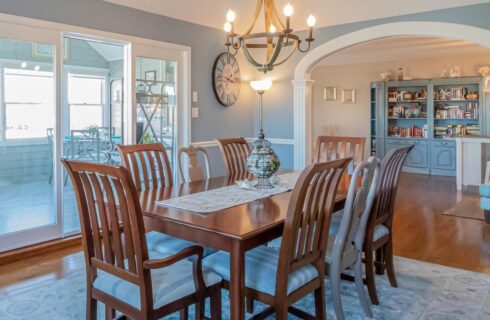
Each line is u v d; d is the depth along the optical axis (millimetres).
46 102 3691
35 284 2920
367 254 2562
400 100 8711
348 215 2189
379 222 2654
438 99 8336
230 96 5613
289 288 1901
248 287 1974
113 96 6922
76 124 6555
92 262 1923
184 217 1989
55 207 3781
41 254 3551
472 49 7855
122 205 1664
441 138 8242
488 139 6457
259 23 5496
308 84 5500
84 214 1901
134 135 4453
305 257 1985
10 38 3410
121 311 1801
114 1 4094
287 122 5699
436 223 4562
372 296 2590
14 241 3494
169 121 4875
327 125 9625
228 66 5555
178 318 2424
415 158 8570
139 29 4375
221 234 1771
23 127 3561
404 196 6074
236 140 3693
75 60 6434
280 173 3439
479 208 5246
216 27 5332
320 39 5250
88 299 1964
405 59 8672
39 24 3539
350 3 4777
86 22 3881
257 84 4359
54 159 3762
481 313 2488
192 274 1913
